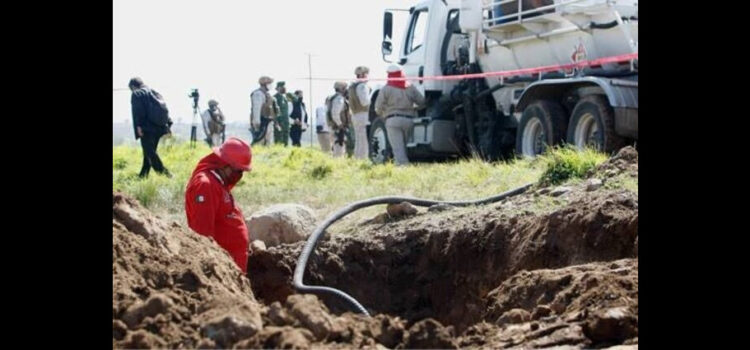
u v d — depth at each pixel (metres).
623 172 9.95
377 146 18.75
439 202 10.81
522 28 15.45
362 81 19.23
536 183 10.84
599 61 13.98
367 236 10.12
